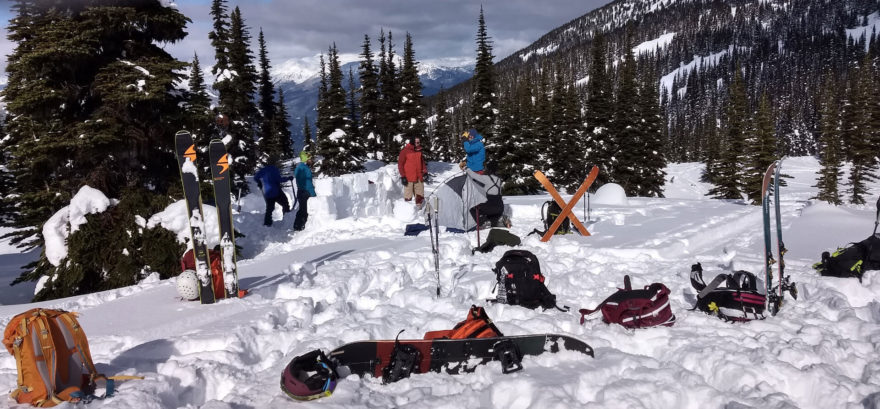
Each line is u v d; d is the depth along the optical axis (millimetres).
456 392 3668
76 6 10125
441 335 4379
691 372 3660
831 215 11445
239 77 30688
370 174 14914
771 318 4762
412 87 40031
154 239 9727
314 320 5715
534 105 42219
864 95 48469
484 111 33469
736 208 14359
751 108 163875
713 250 8758
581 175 39719
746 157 39688
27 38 10242
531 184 32562
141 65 10344
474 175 10625
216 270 6164
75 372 3670
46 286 9484
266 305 5934
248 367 4391
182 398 3820
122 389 3666
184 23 11047
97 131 9984
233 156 29375
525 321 4863
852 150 44000
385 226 12281
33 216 11023
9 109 9680
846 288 5691
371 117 40938
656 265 7570
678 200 17641
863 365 3789
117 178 10789
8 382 3953
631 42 41562
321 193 13133
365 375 3961
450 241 9422
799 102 145750
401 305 6074
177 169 11469
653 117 39875
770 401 3244
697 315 4922
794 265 7047
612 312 4785
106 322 5445
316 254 9445
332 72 34844
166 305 6023
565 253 8625
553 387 3436
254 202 16297
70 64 10023
